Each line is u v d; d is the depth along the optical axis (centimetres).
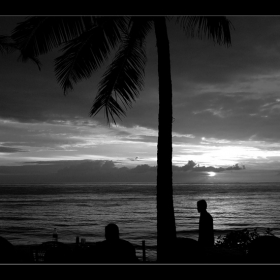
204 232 691
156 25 633
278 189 17012
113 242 468
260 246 463
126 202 7881
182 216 5006
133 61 689
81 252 498
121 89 701
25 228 3431
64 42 621
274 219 4516
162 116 626
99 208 6216
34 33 605
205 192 13612
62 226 3631
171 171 622
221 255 532
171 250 516
